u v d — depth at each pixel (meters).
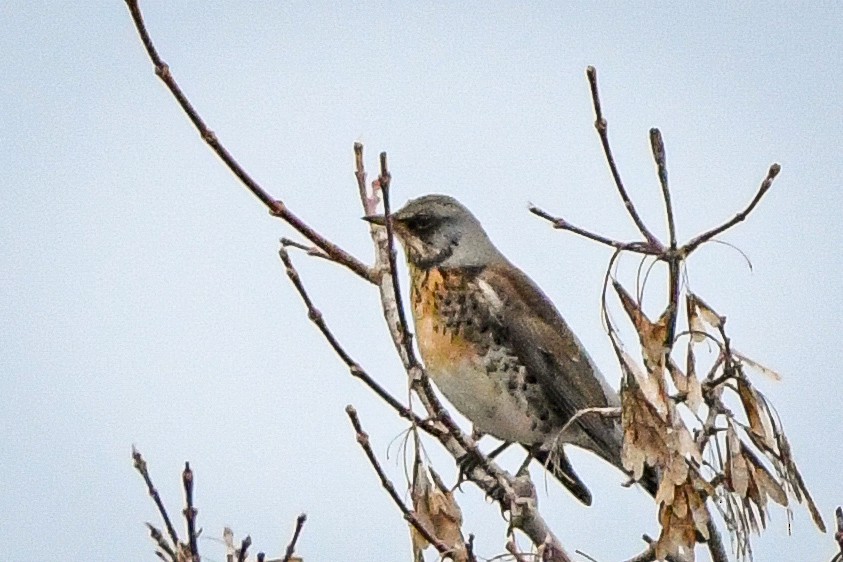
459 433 11.03
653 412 9.05
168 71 10.16
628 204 9.20
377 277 11.98
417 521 9.65
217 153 10.75
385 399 10.53
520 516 11.07
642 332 9.15
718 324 9.34
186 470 8.99
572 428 14.75
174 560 9.11
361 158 13.05
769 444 9.37
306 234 11.55
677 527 9.04
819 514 9.38
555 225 9.31
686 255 9.15
